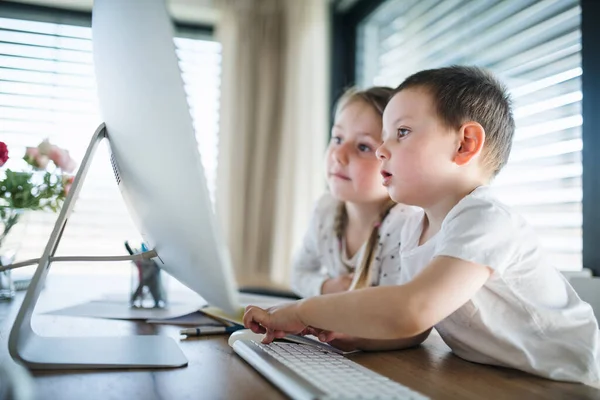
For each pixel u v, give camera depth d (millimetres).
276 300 1187
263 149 3057
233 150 3029
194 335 808
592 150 1503
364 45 3068
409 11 2652
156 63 459
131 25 489
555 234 1659
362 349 753
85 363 575
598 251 1477
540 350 683
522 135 1813
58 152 1259
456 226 668
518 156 1819
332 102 3105
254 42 3115
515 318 704
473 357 705
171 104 449
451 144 737
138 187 619
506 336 672
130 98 528
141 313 1022
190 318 971
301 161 2957
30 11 2955
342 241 1322
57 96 2928
